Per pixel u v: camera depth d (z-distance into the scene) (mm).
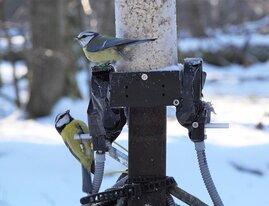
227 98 22109
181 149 9812
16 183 8719
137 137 4516
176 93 4395
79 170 9406
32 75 18703
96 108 4578
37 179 8906
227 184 8453
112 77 4418
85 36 4609
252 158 9352
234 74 32281
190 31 38906
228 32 39062
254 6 42156
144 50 4500
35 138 12344
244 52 36094
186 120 4527
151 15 4500
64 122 4887
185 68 4473
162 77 4387
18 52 25719
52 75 18562
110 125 4699
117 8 4645
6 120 18000
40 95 18469
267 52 36375
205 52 36000
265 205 7590
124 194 4520
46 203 7949
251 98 22047
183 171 8883
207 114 4578
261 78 30094
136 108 4496
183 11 38281
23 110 18969
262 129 12734
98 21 23656
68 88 21344
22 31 20359
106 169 8797
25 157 9938
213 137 11352
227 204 7637
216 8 41250
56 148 10445
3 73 28750
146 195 4523
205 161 4609
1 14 21375
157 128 4496
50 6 18312
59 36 18625
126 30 4559
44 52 18344
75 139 4820
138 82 4398
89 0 24469
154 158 4516
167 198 4594
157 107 4480
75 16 22453
